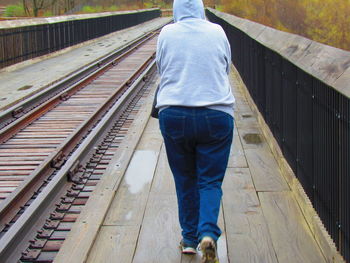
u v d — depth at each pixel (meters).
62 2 56.91
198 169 3.59
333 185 3.77
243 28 11.09
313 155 4.42
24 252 4.34
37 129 8.94
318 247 4.11
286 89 5.75
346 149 3.40
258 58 8.48
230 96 3.52
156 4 88.50
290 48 5.21
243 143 7.21
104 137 8.21
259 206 4.95
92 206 4.99
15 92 12.52
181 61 3.50
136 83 13.23
